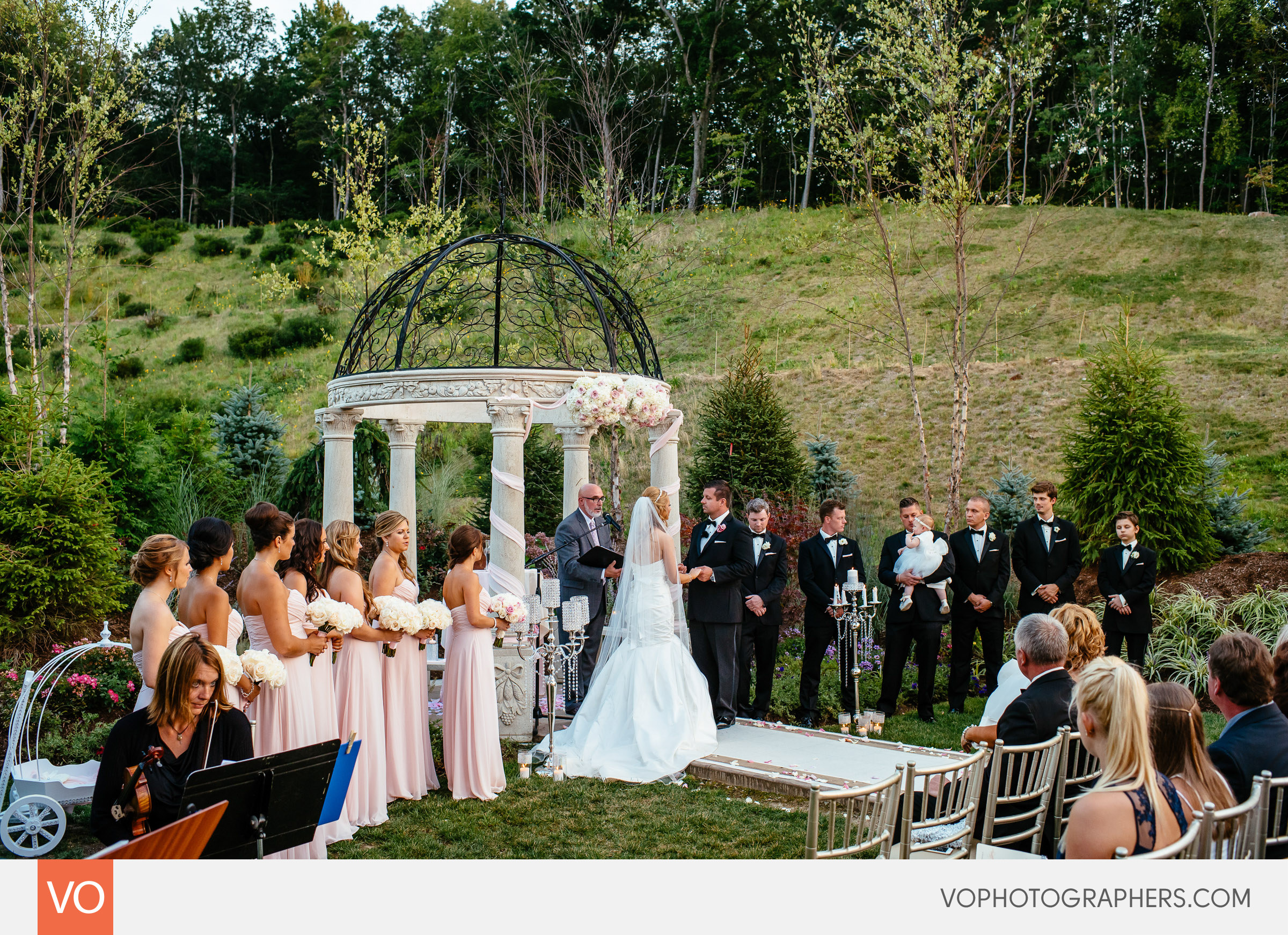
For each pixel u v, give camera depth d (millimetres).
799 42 13703
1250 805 2836
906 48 12289
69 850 5051
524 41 34031
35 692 5734
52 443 11680
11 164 14812
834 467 14922
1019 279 26969
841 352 22766
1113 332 22359
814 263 29719
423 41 49875
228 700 3879
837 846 4926
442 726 7391
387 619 5352
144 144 49312
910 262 28594
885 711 8180
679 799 5773
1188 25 41250
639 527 6715
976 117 12750
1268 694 3496
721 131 39375
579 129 24906
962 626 8406
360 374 7555
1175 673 9141
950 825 4996
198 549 4551
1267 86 39906
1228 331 21969
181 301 35312
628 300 8906
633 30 38031
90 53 14320
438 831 5199
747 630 7836
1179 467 10953
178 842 2904
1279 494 15000
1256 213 30984
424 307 9945
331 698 5082
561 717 7621
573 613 6613
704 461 14633
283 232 41969
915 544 8102
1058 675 4352
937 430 18125
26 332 23391
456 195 35688
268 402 23844
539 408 7297
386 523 5848
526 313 13672
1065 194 39688
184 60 53406
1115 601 8148
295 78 54250
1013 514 12703
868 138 13062
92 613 8766
